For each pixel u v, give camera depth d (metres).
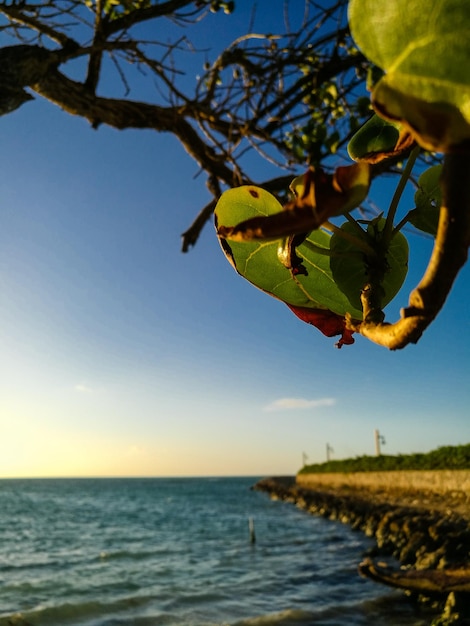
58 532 43.19
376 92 0.38
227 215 0.75
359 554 22.94
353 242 0.67
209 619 14.73
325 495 51.69
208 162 4.83
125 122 4.55
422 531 20.66
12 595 19.38
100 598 18.31
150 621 14.86
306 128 4.72
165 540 35.59
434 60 0.37
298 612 14.09
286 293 0.83
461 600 11.08
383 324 0.49
